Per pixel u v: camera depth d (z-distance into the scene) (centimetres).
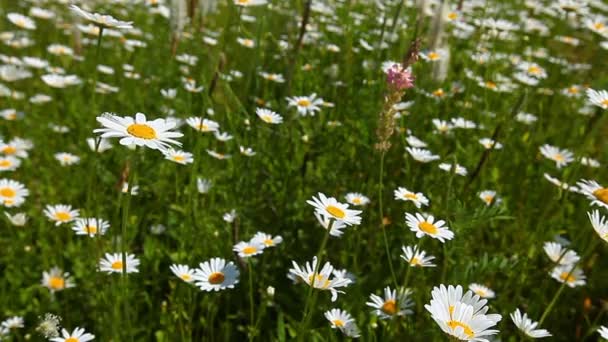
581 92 134
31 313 74
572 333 78
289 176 96
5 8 162
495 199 85
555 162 103
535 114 130
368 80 117
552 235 85
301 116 110
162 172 96
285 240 84
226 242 81
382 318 67
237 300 76
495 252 87
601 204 68
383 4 170
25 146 98
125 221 52
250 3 99
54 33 162
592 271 82
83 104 123
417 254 67
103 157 101
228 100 105
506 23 126
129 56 150
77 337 61
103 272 68
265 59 132
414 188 95
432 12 151
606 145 111
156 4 173
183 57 132
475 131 111
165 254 82
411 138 97
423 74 118
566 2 131
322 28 159
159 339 70
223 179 95
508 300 80
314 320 73
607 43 136
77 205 93
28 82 135
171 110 116
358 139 102
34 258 81
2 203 80
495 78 132
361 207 85
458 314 47
